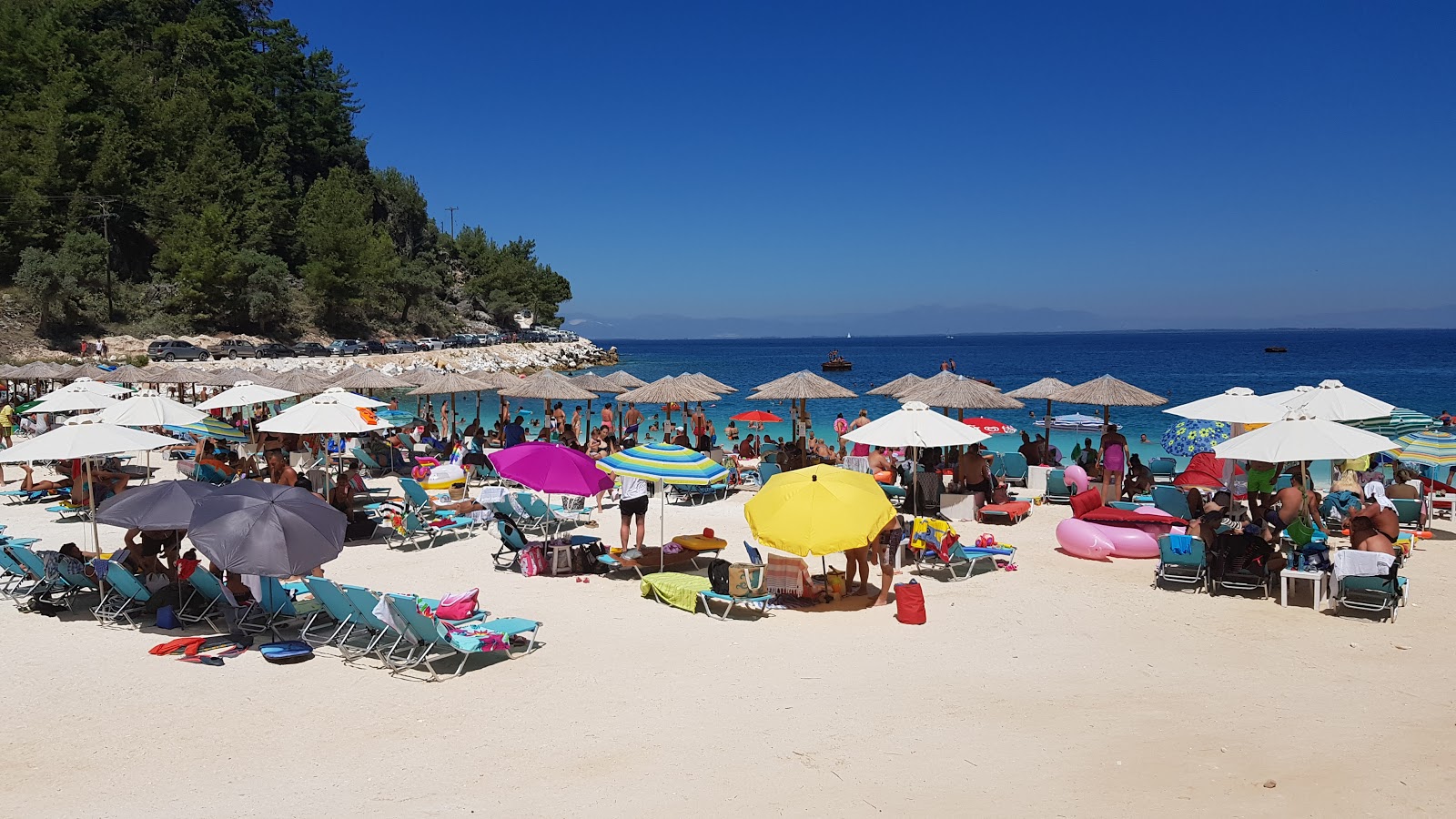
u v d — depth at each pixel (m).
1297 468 12.66
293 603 8.59
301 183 93.81
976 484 14.81
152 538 9.37
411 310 94.50
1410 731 6.37
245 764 5.98
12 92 67.94
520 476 10.67
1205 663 7.94
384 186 110.44
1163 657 8.12
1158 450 25.73
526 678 7.63
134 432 10.08
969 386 17.70
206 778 5.79
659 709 6.95
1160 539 10.56
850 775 5.77
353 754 6.14
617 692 7.31
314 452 18.95
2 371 28.88
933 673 7.75
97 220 65.75
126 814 5.30
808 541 8.88
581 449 19.69
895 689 7.38
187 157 76.75
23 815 5.28
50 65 69.38
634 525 14.30
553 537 11.87
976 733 6.45
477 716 6.81
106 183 66.88
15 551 9.44
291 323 74.81
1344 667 7.77
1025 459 17.52
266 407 25.53
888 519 9.23
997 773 5.79
